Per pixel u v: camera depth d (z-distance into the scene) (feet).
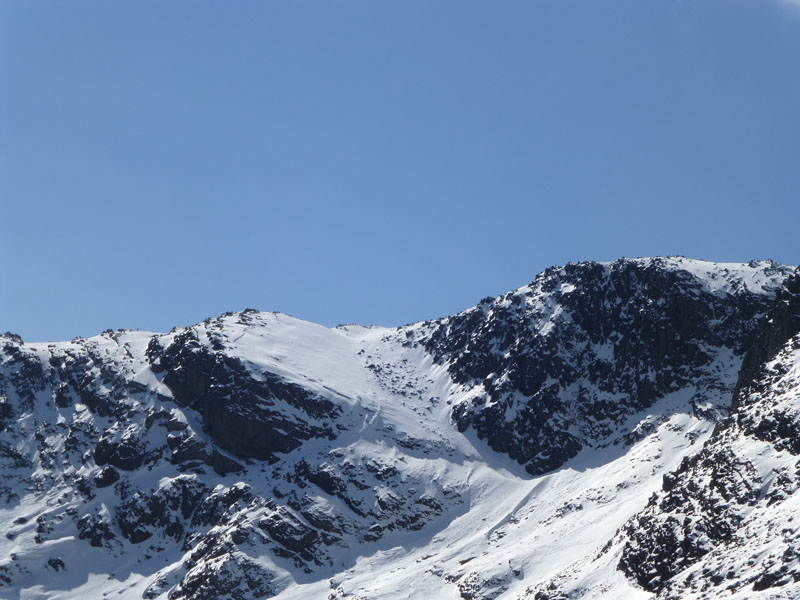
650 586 524.93
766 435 541.75
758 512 501.97
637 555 549.95
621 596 535.19
